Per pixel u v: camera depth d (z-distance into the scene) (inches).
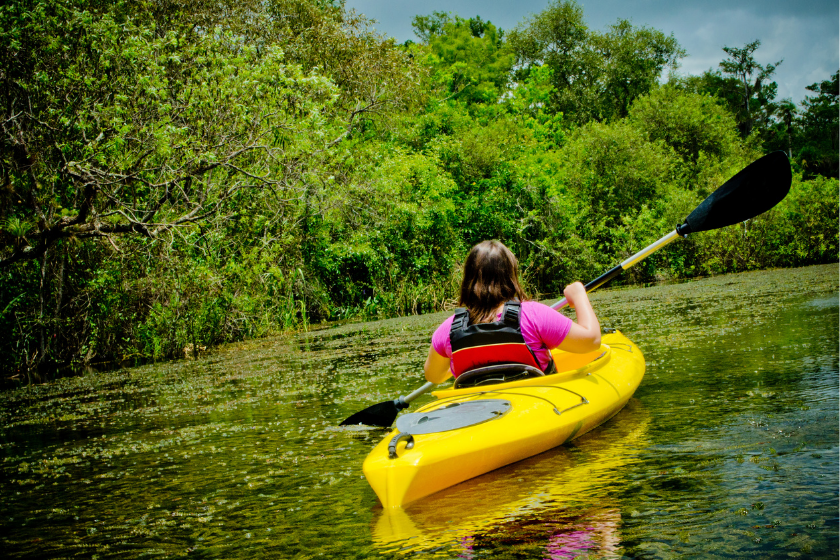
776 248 730.8
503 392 106.5
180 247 389.4
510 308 107.0
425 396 175.5
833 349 179.9
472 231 704.4
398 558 68.9
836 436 100.9
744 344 204.4
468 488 88.5
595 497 82.3
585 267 721.6
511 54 1283.2
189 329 390.0
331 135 530.0
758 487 81.4
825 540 65.1
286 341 407.2
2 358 360.5
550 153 834.8
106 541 87.7
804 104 1700.3
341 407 171.8
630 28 1390.3
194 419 177.8
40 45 323.3
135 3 450.0
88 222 327.3
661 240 164.2
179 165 346.0
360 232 561.3
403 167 609.6
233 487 108.1
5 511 106.6
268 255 436.5
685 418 122.2
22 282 362.0
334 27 629.3
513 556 66.4
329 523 84.4
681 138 1027.3
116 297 379.6
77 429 181.2
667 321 290.7
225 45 396.5
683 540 67.5
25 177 332.8
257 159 400.2
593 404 115.0
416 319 486.9
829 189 729.6
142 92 344.5
